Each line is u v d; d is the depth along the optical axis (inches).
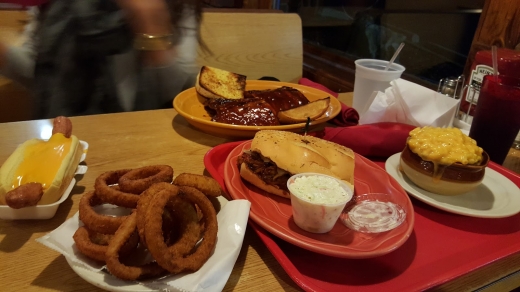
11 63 70.0
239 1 132.6
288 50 91.8
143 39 77.7
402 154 45.3
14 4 69.0
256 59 88.4
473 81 60.7
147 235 25.7
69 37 72.2
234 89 63.9
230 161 43.1
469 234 37.9
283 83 70.7
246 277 29.8
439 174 40.5
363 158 47.1
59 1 70.3
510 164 53.8
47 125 53.0
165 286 25.2
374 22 102.2
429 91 52.5
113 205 33.1
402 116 53.7
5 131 49.9
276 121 54.4
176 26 80.4
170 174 34.9
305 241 30.3
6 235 31.9
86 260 26.6
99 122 56.3
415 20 91.4
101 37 74.2
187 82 84.7
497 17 64.3
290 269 28.8
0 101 70.8
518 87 47.6
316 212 32.4
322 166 38.9
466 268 31.6
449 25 84.1
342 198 33.5
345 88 103.7
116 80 78.7
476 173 40.2
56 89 74.6
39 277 27.9
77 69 74.9
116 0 73.6
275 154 39.3
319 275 30.3
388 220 35.3
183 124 58.9
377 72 58.9
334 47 117.1
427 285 29.4
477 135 51.7
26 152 36.4
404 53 94.8
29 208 32.5
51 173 34.7
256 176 39.9
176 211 30.5
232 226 31.1
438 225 39.1
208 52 83.6
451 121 53.0
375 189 42.1
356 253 29.3
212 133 55.1
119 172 36.1
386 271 31.4
